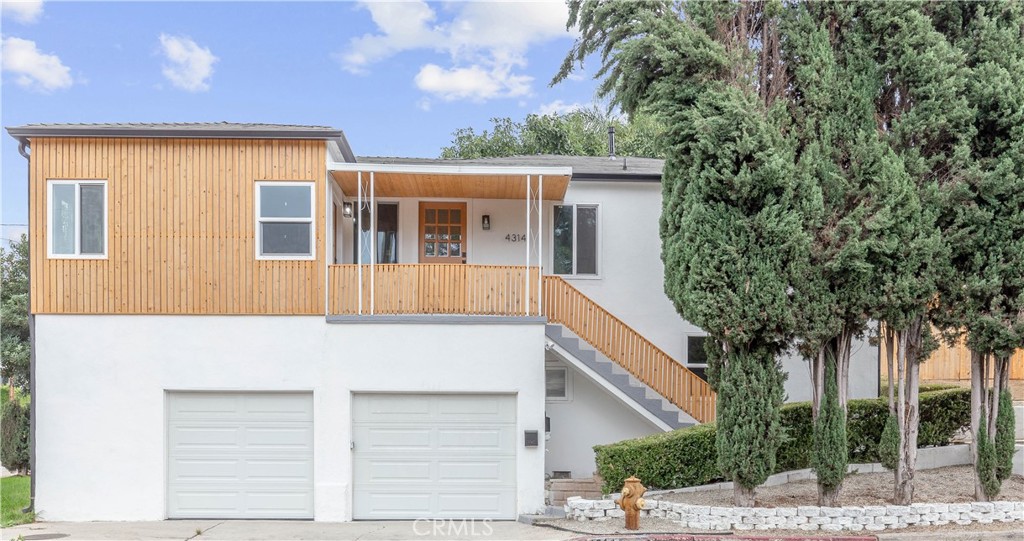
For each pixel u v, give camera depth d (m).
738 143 8.44
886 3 8.91
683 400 11.48
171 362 10.45
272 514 10.53
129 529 9.65
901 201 8.66
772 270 8.66
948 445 12.05
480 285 10.90
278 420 10.61
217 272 10.48
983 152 9.01
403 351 10.62
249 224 10.50
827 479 9.17
